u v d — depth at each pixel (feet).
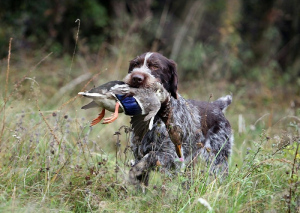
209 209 26.18
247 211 27.48
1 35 71.41
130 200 29.01
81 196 29.99
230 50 83.20
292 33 96.07
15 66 60.29
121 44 70.28
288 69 86.22
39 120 37.04
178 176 30.12
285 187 28.94
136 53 67.92
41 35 76.43
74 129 39.01
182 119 34.60
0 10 77.20
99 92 25.43
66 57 67.92
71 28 81.05
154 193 30.04
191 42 81.66
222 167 35.63
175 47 80.12
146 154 33.14
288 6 95.86
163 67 34.22
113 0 85.05
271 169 31.04
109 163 35.55
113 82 26.63
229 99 42.04
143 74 30.01
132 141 33.81
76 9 81.46
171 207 28.22
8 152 33.19
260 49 92.89
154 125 33.04
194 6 87.40
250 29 94.63
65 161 32.53
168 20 85.97
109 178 32.83
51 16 78.18
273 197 27.68
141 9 83.35
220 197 28.43
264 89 71.36
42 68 61.82
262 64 88.58
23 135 33.94
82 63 63.52
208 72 74.38
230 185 29.37
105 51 72.84
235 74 80.23
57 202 28.96
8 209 25.94
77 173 31.58
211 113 38.68
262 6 95.14
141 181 32.37
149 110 25.72
